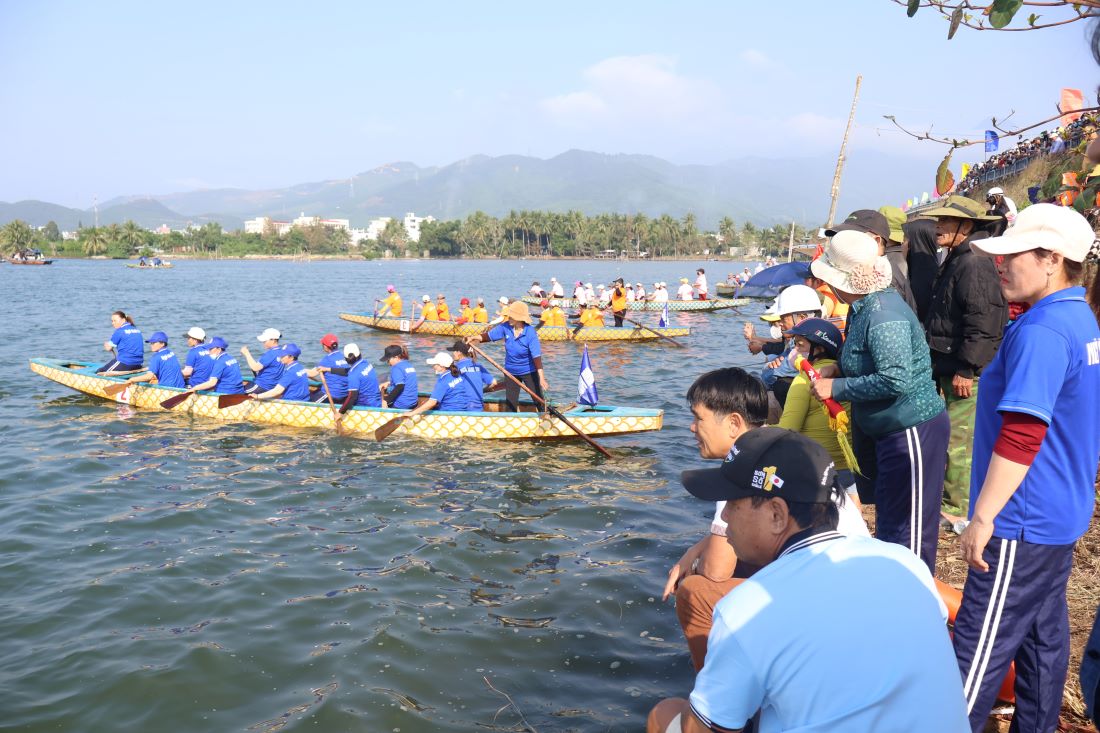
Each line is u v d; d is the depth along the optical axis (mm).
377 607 6023
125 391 13562
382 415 11539
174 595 6324
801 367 4254
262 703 4793
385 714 4613
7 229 156875
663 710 2846
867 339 3777
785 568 2025
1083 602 4559
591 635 5508
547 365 19172
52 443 11086
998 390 3035
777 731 1955
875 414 3846
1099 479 6230
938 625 1936
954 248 5676
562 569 6711
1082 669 2625
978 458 3160
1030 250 2865
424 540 7449
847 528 2615
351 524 7930
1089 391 2834
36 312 34969
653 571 6613
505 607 5996
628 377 17344
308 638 5582
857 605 1899
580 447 10969
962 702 1910
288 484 9242
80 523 7984
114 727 4602
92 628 5797
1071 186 5043
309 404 11977
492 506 8438
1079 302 2867
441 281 74375
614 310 25438
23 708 4793
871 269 3785
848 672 1845
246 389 13273
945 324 5766
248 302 42719
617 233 194750
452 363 11617
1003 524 2986
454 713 4605
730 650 1973
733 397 3135
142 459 10297
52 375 14617
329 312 35906
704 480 2371
